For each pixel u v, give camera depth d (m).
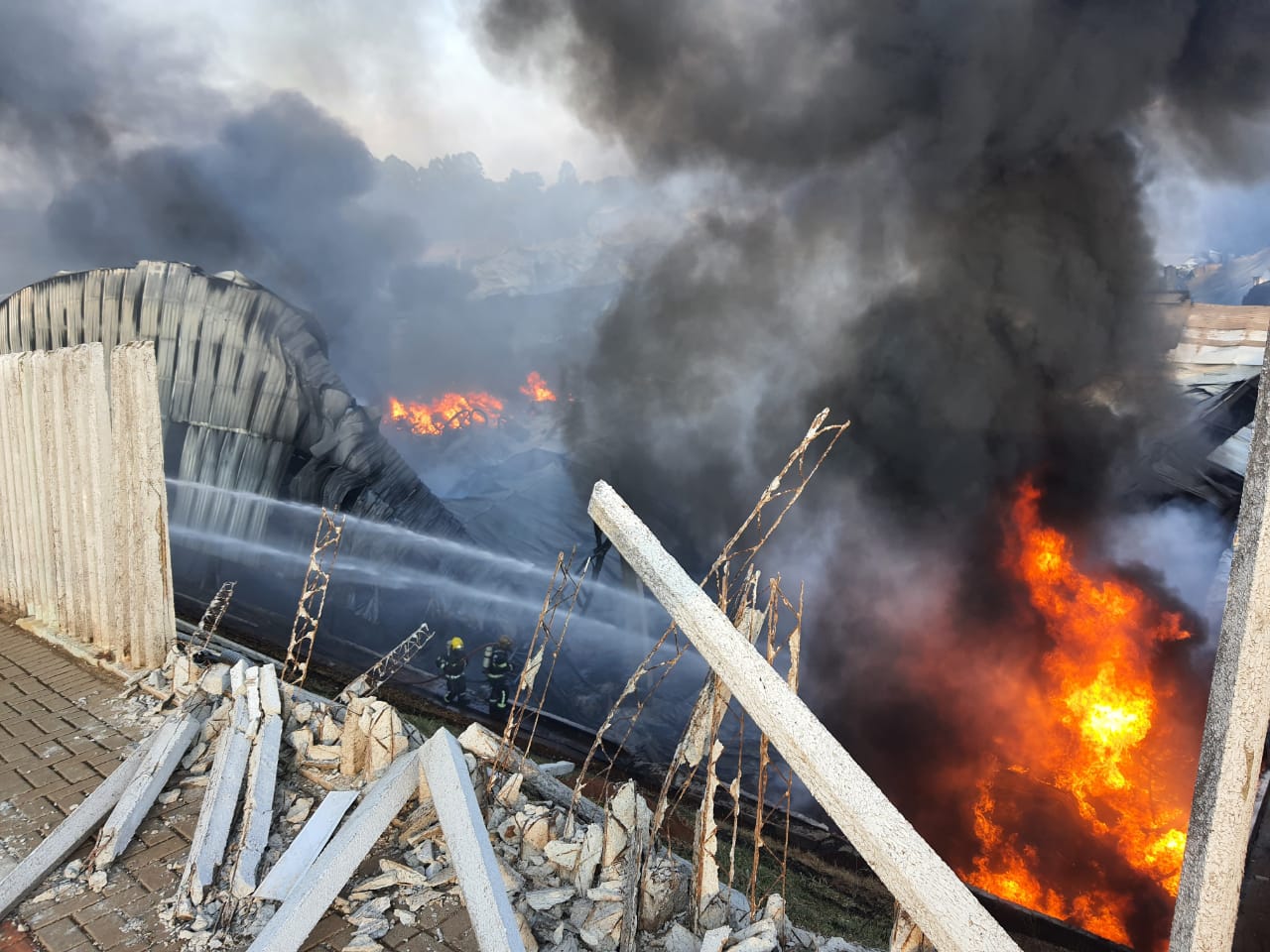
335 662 9.54
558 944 2.74
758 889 5.81
